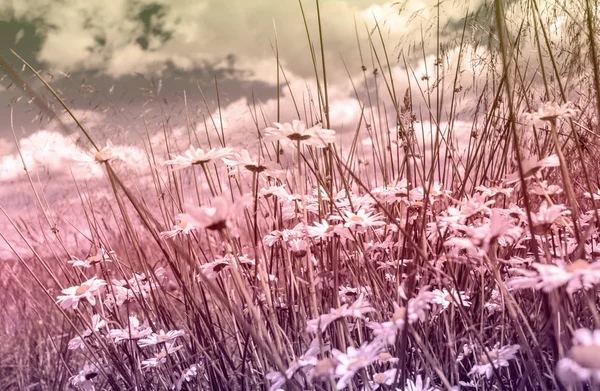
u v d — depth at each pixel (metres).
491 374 0.62
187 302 0.78
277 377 0.57
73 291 0.74
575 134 0.58
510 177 0.58
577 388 0.53
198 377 0.75
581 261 0.48
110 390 0.86
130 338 0.75
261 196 0.71
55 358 1.00
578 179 0.79
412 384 0.61
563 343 0.56
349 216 0.66
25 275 1.04
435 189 0.74
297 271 0.74
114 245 0.91
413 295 0.62
